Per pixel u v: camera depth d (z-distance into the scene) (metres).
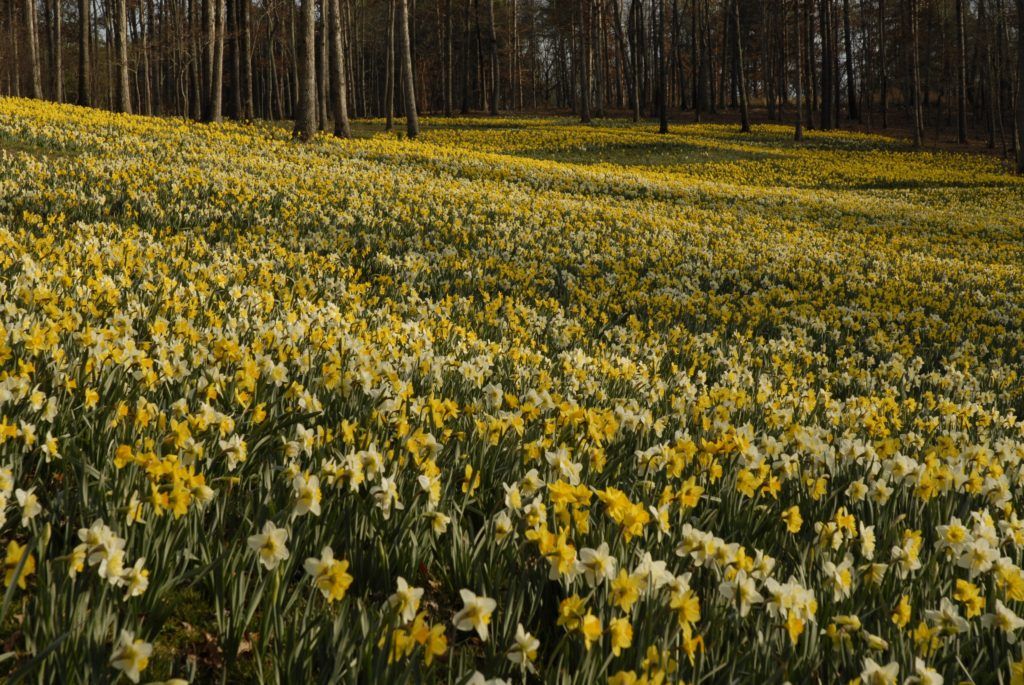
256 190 15.04
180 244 9.81
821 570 3.05
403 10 35.00
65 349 4.24
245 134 26.66
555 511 2.93
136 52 49.88
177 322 4.92
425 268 11.01
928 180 36.69
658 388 6.09
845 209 26.38
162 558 2.61
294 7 49.75
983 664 2.65
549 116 61.88
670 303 11.30
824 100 58.38
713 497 3.57
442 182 20.86
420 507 3.22
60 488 3.23
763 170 37.44
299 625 2.38
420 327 6.76
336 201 15.64
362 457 3.11
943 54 67.00
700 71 64.56
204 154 19.67
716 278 14.28
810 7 57.47
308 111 26.03
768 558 2.79
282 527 2.85
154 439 3.32
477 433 3.96
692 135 48.72
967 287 16.33
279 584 2.51
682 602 2.38
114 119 25.58
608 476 3.82
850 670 2.51
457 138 40.88
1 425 2.97
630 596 2.38
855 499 3.81
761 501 3.90
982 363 10.46
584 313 9.67
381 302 9.21
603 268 14.23
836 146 48.16
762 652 2.48
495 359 6.26
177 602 2.62
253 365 3.94
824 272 16.22
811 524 3.61
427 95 92.19
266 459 3.46
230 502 3.18
